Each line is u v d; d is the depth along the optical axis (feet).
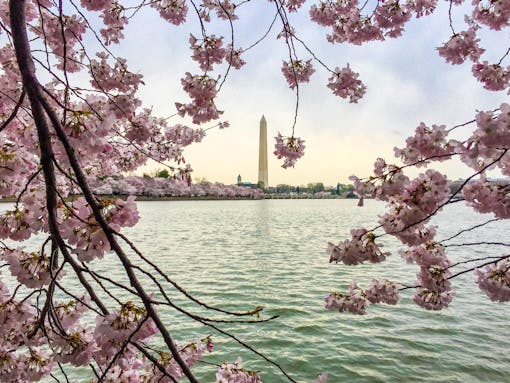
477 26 12.85
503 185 9.09
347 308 12.83
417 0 14.12
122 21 12.71
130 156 15.28
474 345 27.17
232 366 12.26
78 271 5.94
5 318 7.77
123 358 6.69
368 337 28.86
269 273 52.60
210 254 69.15
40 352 8.77
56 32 10.91
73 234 5.90
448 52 11.75
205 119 11.96
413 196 9.07
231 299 39.63
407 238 10.40
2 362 8.21
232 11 12.90
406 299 38.45
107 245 5.94
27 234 7.98
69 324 9.00
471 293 40.37
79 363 7.00
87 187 5.68
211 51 11.82
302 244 83.15
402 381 22.38
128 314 6.08
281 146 13.24
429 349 26.55
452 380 22.39
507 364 24.23
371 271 53.83
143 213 203.00
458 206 309.83
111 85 10.82
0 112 10.63
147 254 68.23
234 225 132.46
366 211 238.07
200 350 11.87
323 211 236.22
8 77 10.63
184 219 160.66
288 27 10.27
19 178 9.53
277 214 199.62
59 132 5.73
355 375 23.15
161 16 12.76
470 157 8.36
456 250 72.28
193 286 44.93
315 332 29.99
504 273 11.09
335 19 15.10
